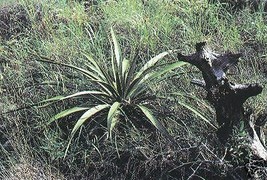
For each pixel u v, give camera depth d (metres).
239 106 3.49
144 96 4.13
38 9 5.40
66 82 4.42
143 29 4.82
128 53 4.77
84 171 3.79
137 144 3.77
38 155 3.98
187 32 4.79
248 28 4.83
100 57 4.60
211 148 3.62
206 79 3.48
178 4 5.18
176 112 4.00
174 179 3.61
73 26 4.99
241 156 3.41
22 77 4.62
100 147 3.88
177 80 4.26
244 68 4.38
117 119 3.89
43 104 4.28
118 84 4.05
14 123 4.21
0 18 5.47
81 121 3.82
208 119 3.88
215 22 4.85
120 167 3.78
